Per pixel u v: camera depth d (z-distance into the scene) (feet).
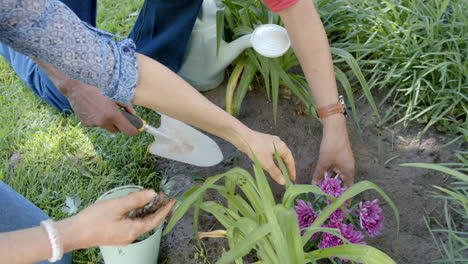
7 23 3.24
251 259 5.12
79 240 3.37
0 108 6.91
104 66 3.63
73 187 5.94
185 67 6.88
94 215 3.45
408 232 5.23
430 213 5.37
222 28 6.68
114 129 5.47
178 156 5.46
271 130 6.46
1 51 7.04
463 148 5.95
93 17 6.40
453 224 5.07
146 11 6.53
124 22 8.14
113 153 6.28
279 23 6.82
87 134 6.47
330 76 4.87
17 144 6.43
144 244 4.52
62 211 5.57
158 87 3.94
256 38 5.92
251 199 4.50
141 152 6.24
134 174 6.01
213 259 5.17
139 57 3.92
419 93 6.42
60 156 6.27
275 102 6.14
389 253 5.05
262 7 6.79
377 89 6.82
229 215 4.70
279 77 6.91
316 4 6.71
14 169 6.19
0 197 4.47
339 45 6.91
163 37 6.44
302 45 4.68
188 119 4.21
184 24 6.29
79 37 3.51
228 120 4.20
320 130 6.40
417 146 6.07
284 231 3.88
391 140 6.18
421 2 6.78
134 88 3.84
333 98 4.96
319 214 4.56
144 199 3.66
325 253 4.11
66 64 3.53
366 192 5.62
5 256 3.05
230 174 4.19
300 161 6.07
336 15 7.25
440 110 6.17
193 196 4.05
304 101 6.31
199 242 4.85
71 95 5.26
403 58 6.50
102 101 5.15
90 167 6.15
